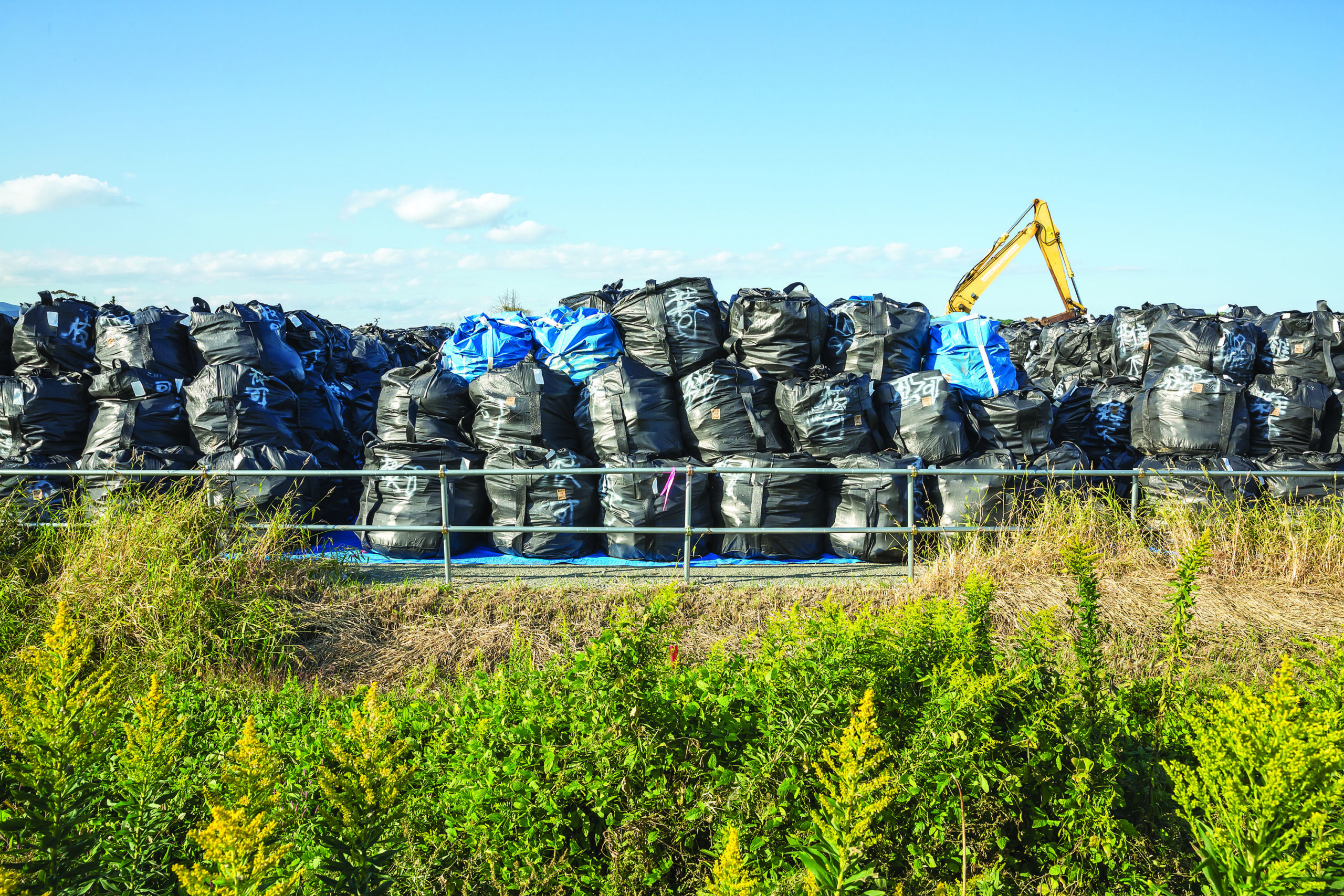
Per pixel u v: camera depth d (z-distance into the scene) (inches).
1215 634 210.2
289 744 141.3
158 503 230.1
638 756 121.5
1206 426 292.2
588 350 294.7
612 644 127.9
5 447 277.0
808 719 118.9
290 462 271.1
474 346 303.9
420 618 221.0
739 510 263.9
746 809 119.0
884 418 284.8
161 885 105.5
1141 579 234.7
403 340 500.4
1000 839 120.9
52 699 96.7
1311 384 307.3
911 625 134.7
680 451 279.3
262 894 80.0
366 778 94.6
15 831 92.0
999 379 300.2
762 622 219.6
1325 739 97.7
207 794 98.7
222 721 160.4
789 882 108.1
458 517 269.3
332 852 101.8
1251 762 101.8
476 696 148.9
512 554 266.8
